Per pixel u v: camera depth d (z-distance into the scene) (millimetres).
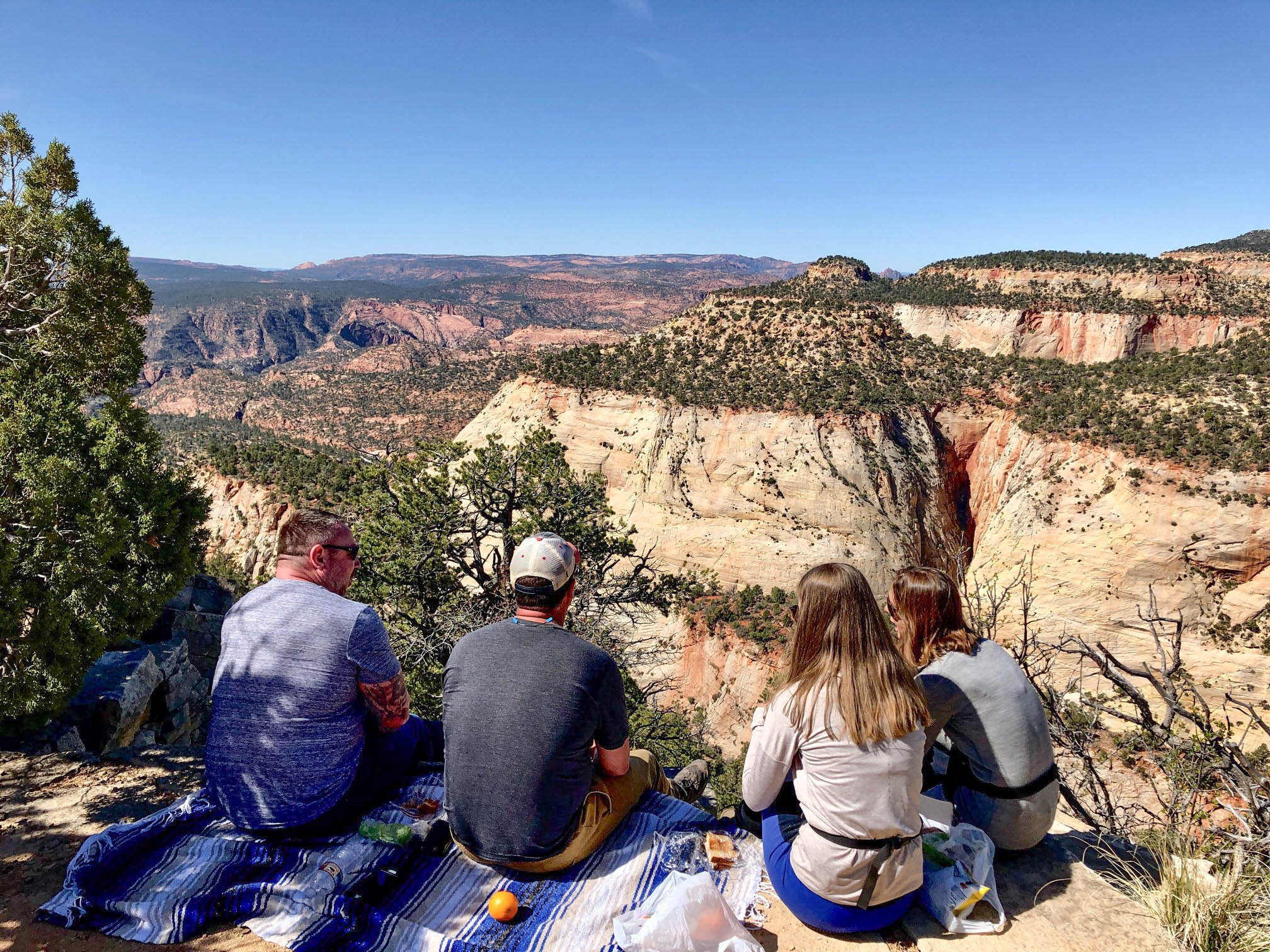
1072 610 45469
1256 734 23891
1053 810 3961
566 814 3643
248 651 3814
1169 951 3527
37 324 18484
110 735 9719
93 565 9734
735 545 54094
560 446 18312
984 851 3793
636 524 57062
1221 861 4633
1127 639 43469
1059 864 4113
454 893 3693
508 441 62531
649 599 18125
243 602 3973
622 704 3758
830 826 3424
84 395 18156
